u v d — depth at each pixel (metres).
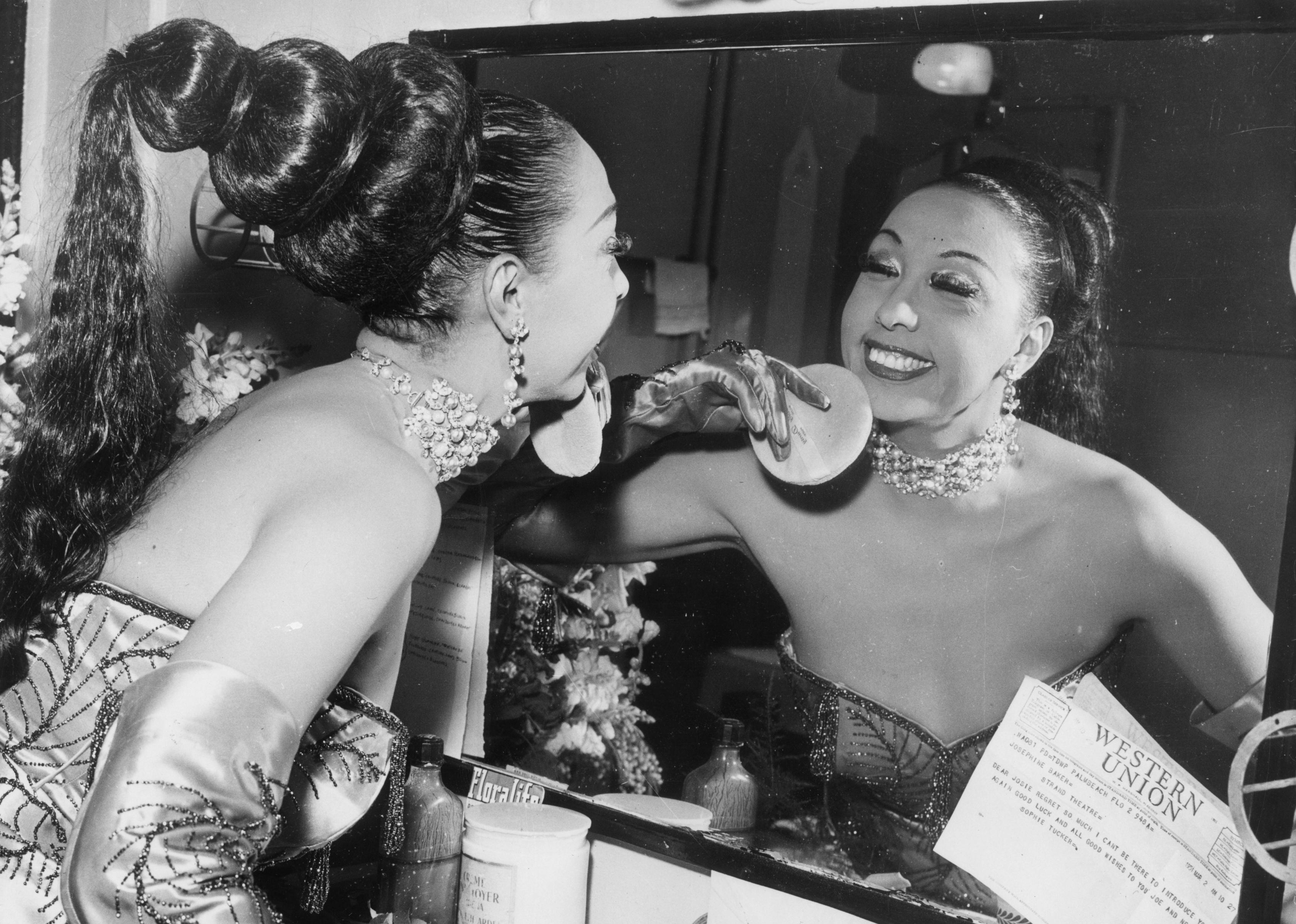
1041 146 0.85
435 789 1.09
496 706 1.18
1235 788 0.78
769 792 1.00
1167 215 0.81
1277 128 0.77
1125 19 0.81
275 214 0.81
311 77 0.78
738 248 1.00
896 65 0.91
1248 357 0.79
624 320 1.07
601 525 1.10
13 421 1.12
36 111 1.52
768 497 1.00
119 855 0.65
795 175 0.96
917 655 0.93
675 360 1.04
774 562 1.00
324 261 0.84
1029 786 0.89
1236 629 0.80
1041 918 0.88
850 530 0.96
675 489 1.05
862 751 0.96
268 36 1.35
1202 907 0.83
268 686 0.69
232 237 1.37
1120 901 0.86
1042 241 0.85
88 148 0.87
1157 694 0.84
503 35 1.12
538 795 1.15
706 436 1.03
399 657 0.94
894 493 0.93
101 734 0.76
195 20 0.81
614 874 1.14
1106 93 0.83
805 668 0.98
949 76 0.88
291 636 0.70
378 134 0.80
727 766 1.03
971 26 0.87
